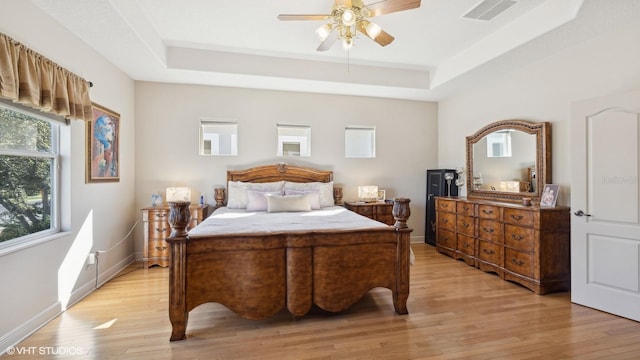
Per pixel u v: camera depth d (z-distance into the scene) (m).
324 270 2.35
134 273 3.58
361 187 4.73
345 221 2.89
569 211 3.00
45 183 2.48
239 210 3.92
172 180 4.28
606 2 2.28
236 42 3.53
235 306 2.23
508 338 2.13
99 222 3.18
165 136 4.25
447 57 4.00
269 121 4.59
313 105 4.76
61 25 2.52
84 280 2.89
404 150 5.17
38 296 2.26
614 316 2.47
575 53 3.04
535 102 3.48
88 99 2.78
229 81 4.16
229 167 4.46
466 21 3.03
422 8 2.77
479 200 3.92
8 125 2.10
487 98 4.18
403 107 5.16
